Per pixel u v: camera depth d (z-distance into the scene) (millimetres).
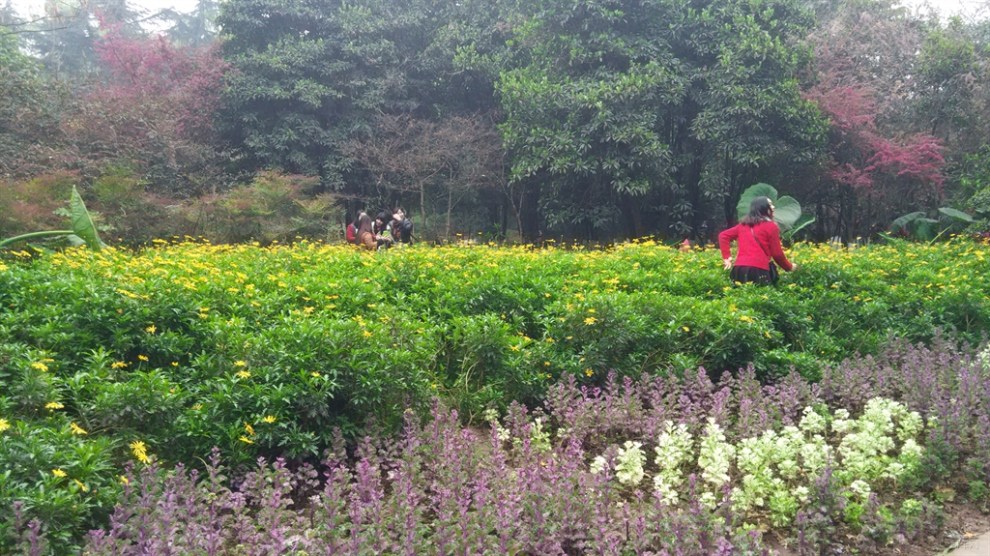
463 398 5328
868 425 4395
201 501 3527
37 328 4844
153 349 4984
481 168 24109
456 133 23984
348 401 4461
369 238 13961
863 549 3488
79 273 7059
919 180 21750
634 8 20766
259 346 4480
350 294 6840
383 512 3508
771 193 16766
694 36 20484
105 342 5059
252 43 25672
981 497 4098
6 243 10586
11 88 18766
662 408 4840
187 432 3961
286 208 19203
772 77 19562
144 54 26062
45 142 18594
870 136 21219
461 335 5676
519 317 6691
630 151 19578
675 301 6578
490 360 5551
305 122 23781
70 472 3309
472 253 9938
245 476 3910
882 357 6438
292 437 4098
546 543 3268
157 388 4059
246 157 23766
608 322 5812
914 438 4840
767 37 19203
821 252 11320
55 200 13914
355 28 25000
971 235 17234
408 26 25422
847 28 24406
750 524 3668
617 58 20750
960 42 22578
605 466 3721
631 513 3723
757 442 4164
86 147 19156
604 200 22312
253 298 6305
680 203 21031
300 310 6312
